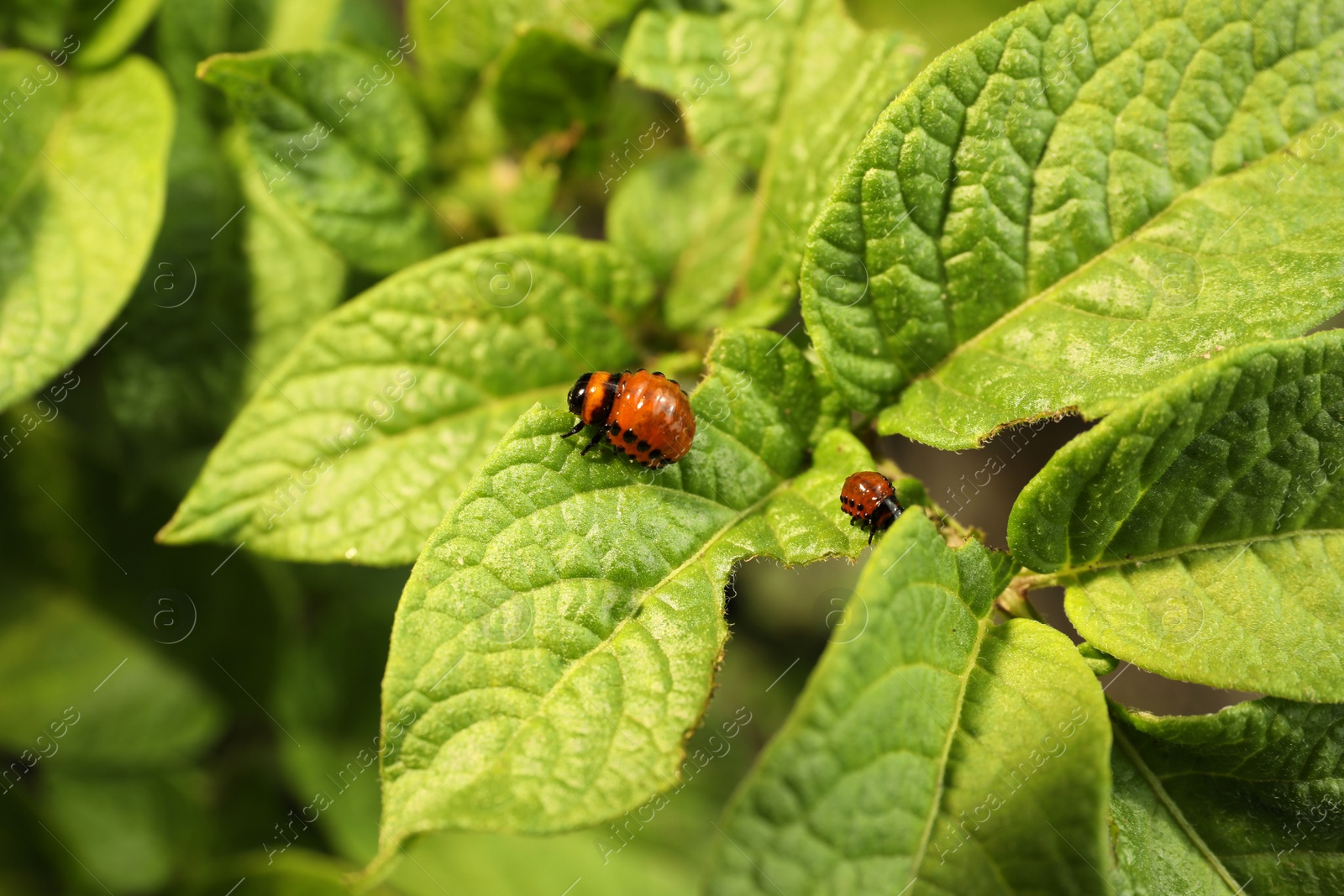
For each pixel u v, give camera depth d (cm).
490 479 25
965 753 25
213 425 29
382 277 30
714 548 26
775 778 24
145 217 28
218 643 30
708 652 25
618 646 25
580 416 26
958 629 25
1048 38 26
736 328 26
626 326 28
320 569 31
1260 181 26
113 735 30
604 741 25
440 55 29
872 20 29
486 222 29
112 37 28
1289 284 26
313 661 30
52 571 30
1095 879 24
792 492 26
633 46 28
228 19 29
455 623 25
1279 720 26
